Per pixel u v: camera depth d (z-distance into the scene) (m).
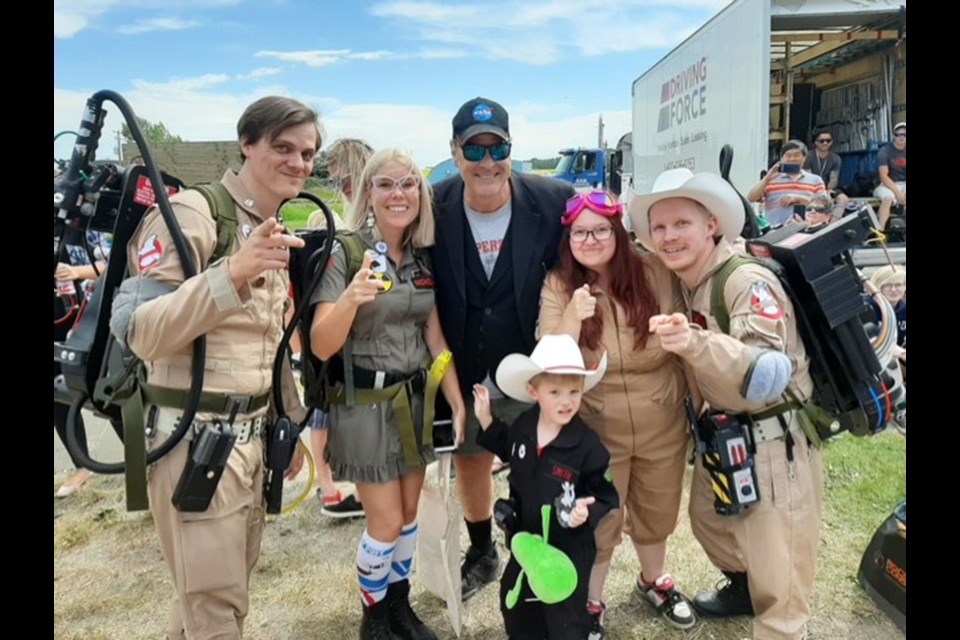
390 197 2.26
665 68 9.80
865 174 8.38
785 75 8.54
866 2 6.70
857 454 4.20
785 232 2.31
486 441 2.34
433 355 2.56
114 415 1.88
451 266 2.51
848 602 2.81
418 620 2.65
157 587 3.14
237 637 1.96
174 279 1.80
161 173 2.06
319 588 3.10
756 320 1.98
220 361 1.89
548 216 2.58
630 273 2.27
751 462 2.10
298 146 1.92
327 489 3.71
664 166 9.96
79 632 2.82
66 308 2.63
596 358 2.29
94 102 1.85
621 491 2.42
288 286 2.19
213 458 1.80
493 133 2.37
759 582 2.12
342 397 2.33
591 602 2.53
